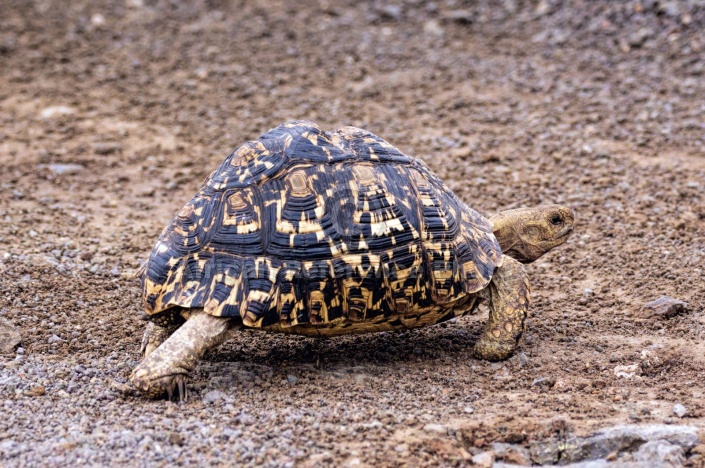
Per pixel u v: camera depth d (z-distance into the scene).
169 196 26.86
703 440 12.84
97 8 46.12
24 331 16.89
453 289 14.84
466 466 12.34
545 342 16.92
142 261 21.42
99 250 22.06
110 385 14.54
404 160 15.50
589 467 12.63
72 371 15.08
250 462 12.12
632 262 20.94
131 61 39.31
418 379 15.16
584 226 23.25
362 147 15.31
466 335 17.33
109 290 19.52
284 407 13.88
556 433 13.22
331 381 14.99
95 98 35.53
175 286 14.20
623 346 16.67
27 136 31.70
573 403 14.17
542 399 14.34
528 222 17.16
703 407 14.00
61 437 12.74
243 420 13.23
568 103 32.44
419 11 43.16
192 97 35.31
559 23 39.53
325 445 12.52
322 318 14.07
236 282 13.95
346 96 34.59
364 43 39.97
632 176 26.23
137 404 13.92
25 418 13.33
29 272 19.92
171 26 43.34
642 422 13.45
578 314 18.38
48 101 35.25
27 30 43.22
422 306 14.70
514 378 15.30
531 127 30.61
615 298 19.17
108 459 12.12
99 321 17.69
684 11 37.25
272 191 14.55
